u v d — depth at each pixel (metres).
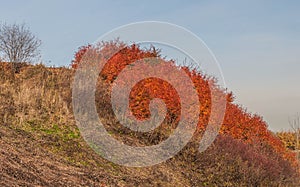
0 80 18.69
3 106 15.34
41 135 14.08
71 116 16.36
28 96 16.55
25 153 12.09
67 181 11.13
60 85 18.86
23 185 9.72
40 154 12.54
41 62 21.61
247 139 24.84
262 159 20.73
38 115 15.55
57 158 12.80
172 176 15.31
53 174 11.33
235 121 24.05
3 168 10.19
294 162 27.70
